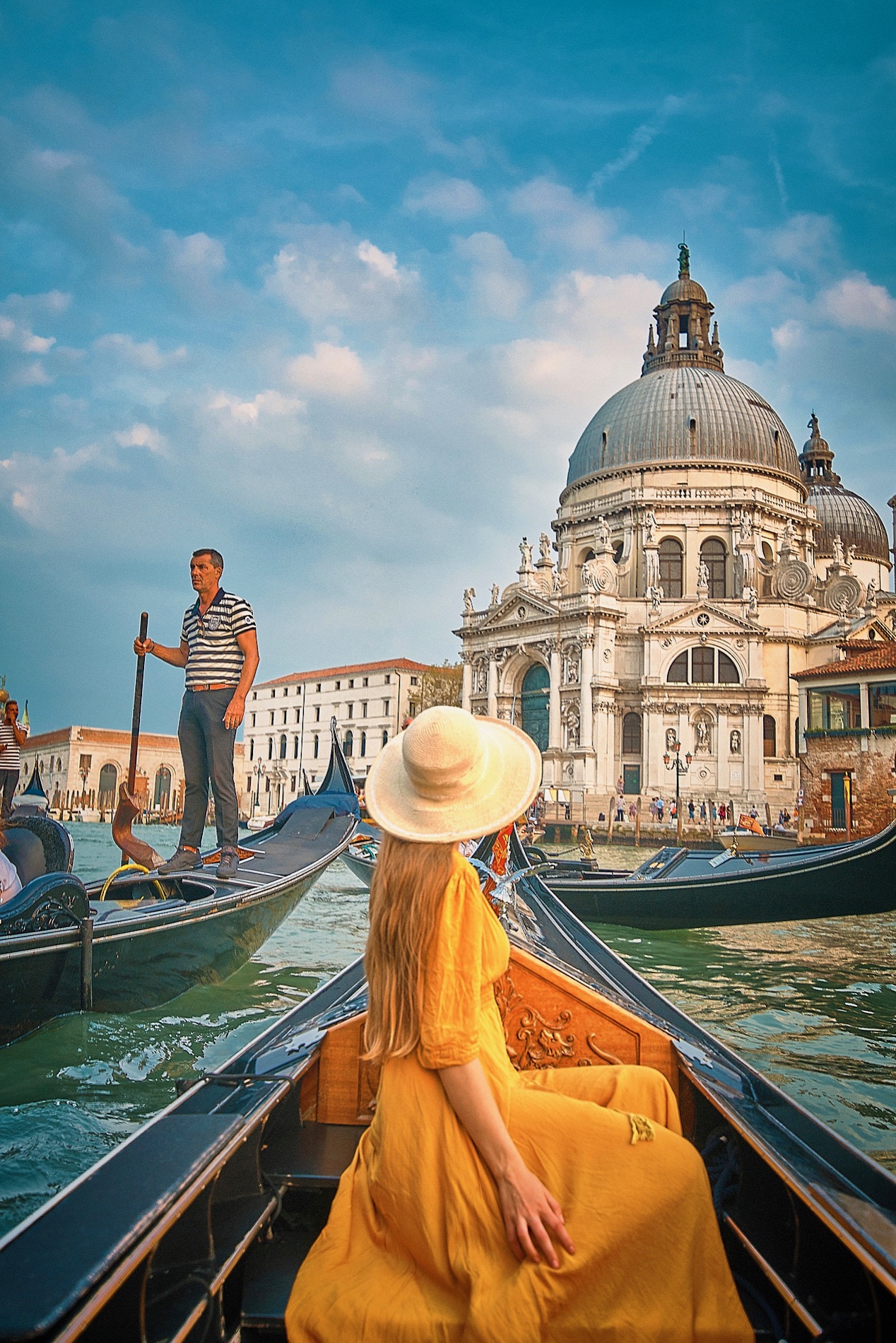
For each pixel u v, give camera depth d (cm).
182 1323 218
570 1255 233
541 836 4725
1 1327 161
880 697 3478
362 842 1523
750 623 5369
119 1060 649
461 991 248
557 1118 260
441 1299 237
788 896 1268
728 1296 242
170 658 936
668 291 7569
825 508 7750
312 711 9262
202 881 886
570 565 6512
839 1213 232
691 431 6281
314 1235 307
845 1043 800
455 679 7462
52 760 8925
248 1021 775
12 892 680
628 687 5609
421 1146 245
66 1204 212
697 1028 443
